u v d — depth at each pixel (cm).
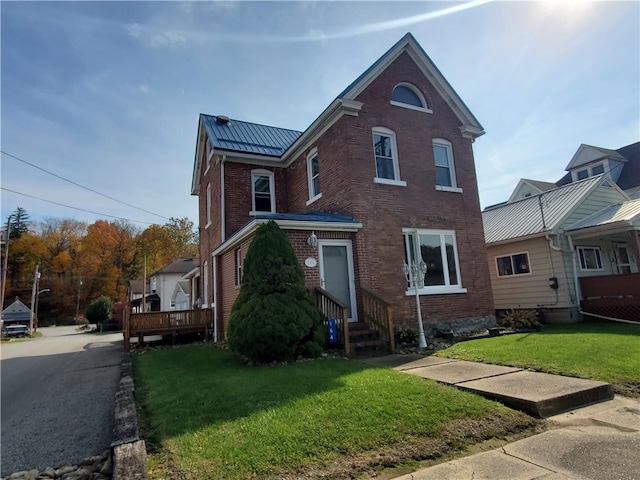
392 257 1130
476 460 353
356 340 941
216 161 1602
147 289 4691
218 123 1725
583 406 490
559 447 372
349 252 1098
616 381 561
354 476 327
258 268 887
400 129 1240
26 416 636
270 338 806
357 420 420
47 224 5947
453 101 1363
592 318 1352
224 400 521
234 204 1488
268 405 486
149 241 5603
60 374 1073
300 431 397
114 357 1398
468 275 1252
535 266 1487
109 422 586
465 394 505
